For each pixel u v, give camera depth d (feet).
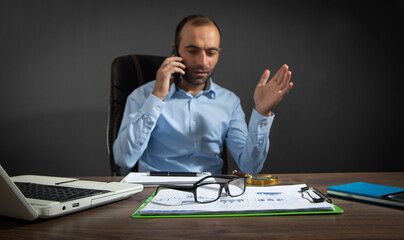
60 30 8.18
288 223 1.63
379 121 8.82
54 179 2.60
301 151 8.64
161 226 1.61
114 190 2.11
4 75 8.08
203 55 4.36
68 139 8.16
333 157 8.71
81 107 8.20
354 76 8.79
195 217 1.76
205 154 4.80
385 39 8.86
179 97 4.88
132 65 5.24
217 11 8.47
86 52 8.21
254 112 4.06
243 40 8.52
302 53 8.66
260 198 2.02
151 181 2.72
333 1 8.76
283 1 8.65
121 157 4.33
